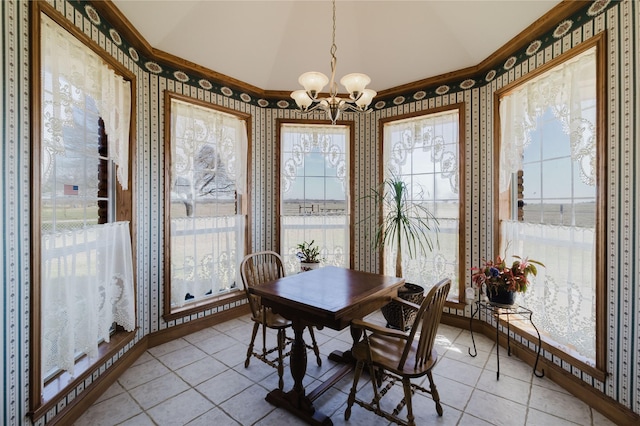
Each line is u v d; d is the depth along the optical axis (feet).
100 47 6.44
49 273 5.22
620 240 5.57
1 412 4.32
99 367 6.38
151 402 6.11
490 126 9.17
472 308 9.67
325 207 11.95
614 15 5.68
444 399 6.21
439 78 10.03
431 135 10.64
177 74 9.11
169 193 8.91
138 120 8.03
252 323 10.32
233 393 6.41
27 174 4.71
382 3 8.29
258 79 10.64
